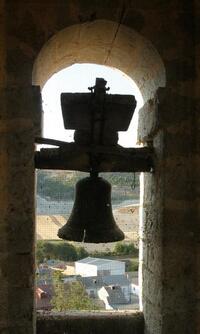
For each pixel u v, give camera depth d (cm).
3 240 277
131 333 341
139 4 290
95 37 311
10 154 279
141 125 340
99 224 300
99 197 305
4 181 278
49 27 285
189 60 289
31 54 283
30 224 278
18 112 279
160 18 290
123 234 309
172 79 288
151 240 319
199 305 280
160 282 289
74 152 303
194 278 284
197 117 284
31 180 279
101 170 313
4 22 281
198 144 284
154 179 308
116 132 308
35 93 281
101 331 340
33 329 280
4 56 280
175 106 288
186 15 290
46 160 303
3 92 279
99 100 286
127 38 302
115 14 288
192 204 286
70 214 316
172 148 287
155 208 306
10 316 276
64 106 292
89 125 303
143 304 346
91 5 288
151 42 288
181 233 286
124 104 291
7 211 278
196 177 284
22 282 278
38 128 285
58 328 337
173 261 286
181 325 284
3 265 276
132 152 309
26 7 284
